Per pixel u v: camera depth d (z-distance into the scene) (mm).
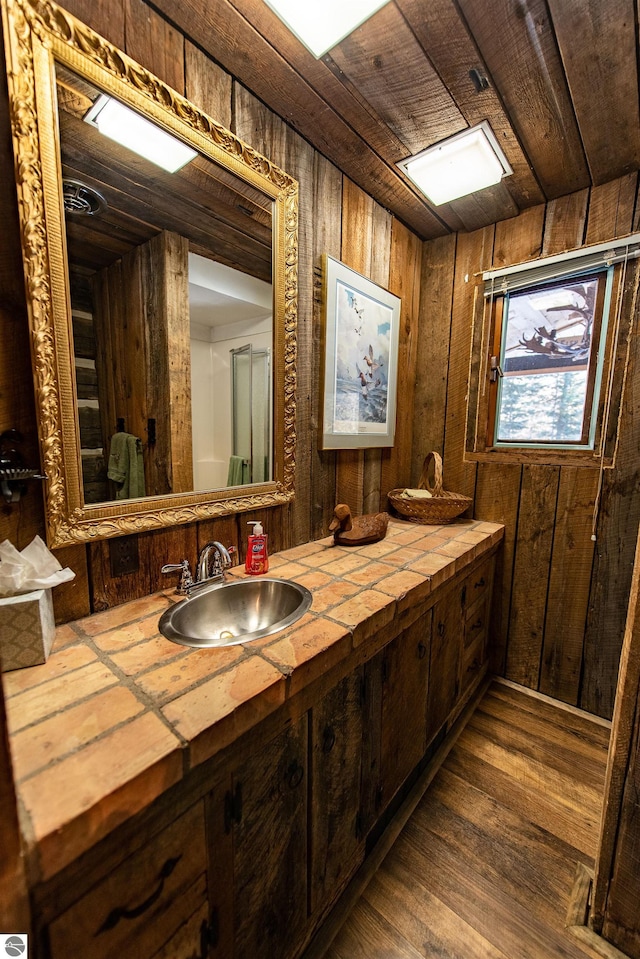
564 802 1272
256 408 1249
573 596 1699
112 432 922
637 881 859
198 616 1020
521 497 1807
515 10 902
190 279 1043
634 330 1461
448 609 1414
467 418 1951
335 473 1625
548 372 1701
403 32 945
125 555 969
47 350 779
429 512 1828
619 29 921
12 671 697
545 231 1658
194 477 1110
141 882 525
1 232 718
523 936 922
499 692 1853
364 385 1686
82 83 777
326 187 1398
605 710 1659
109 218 872
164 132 917
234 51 988
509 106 1165
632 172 1437
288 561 1314
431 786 1332
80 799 447
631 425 1495
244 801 679
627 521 1534
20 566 729
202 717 583
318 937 918
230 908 677
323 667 786
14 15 675
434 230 1908
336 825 948
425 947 903
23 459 779
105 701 619
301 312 1359
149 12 871
